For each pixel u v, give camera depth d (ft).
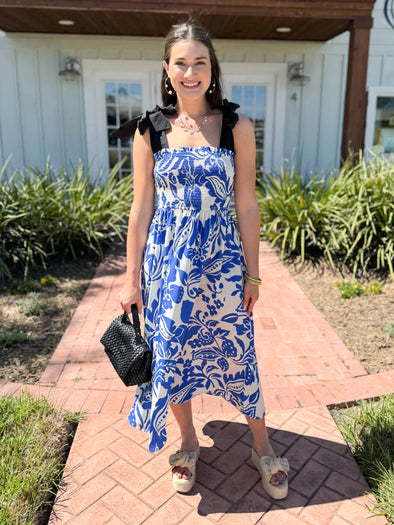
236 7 17.78
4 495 6.21
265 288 14.21
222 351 6.23
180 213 5.69
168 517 6.20
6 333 11.15
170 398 6.31
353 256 15.53
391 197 15.14
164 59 5.82
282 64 23.84
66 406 8.38
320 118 24.75
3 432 7.43
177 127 5.78
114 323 6.03
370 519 6.14
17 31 22.41
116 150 24.80
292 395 8.76
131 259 6.11
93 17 19.21
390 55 23.97
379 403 8.27
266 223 18.11
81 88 23.62
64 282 14.89
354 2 18.03
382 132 24.98
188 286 5.69
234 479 6.82
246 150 5.86
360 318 12.23
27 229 15.79
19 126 23.81
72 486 6.68
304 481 6.77
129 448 7.41
